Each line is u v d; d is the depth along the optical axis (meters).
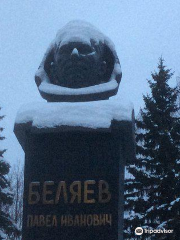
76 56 8.36
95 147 7.85
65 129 7.76
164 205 16.95
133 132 8.05
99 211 7.50
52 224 7.54
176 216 16.20
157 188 17.38
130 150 8.59
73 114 7.84
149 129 18.53
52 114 7.89
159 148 17.75
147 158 18.64
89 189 7.62
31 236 7.54
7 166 19.48
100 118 7.75
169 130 18.36
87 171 7.75
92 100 8.49
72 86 8.69
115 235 7.37
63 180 7.75
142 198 18.22
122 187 8.28
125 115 7.80
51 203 7.64
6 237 18.53
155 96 19.08
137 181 18.58
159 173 17.84
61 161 7.86
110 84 8.52
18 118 8.03
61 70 8.63
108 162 7.76
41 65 9.09
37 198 7.70
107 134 7.88
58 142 7.96
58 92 8.45
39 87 8.70
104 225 7.43
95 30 8.98
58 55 8.60
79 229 7.46
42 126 7.80
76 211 7.55
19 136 8.30
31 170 7.88
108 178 7.67
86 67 8.51
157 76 19.55
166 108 18.86
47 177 7.80
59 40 8.80
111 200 7.53
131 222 17.84
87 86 8.70
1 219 18.86
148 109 18.98
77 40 8.50
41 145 7.98
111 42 9.10
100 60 8.86
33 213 7.65
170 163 17.52
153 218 17.19
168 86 19.30
